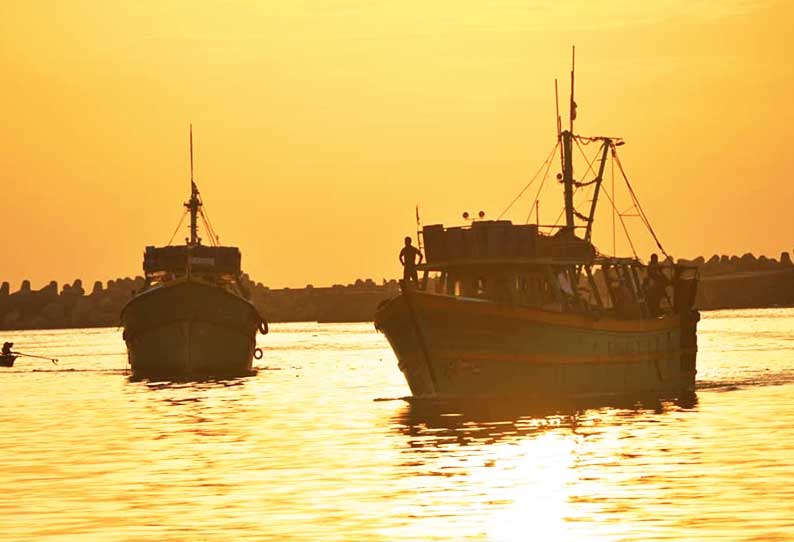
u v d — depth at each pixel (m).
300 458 110.50
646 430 126.12
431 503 86.94
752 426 127.75
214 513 85.06
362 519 82.00
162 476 101.38
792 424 128.88
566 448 113.38
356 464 106.00
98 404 174.50
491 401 158.25
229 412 157.50
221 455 113.75
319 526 80.06
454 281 169.00
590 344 164.62
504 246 163.25
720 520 79.38
